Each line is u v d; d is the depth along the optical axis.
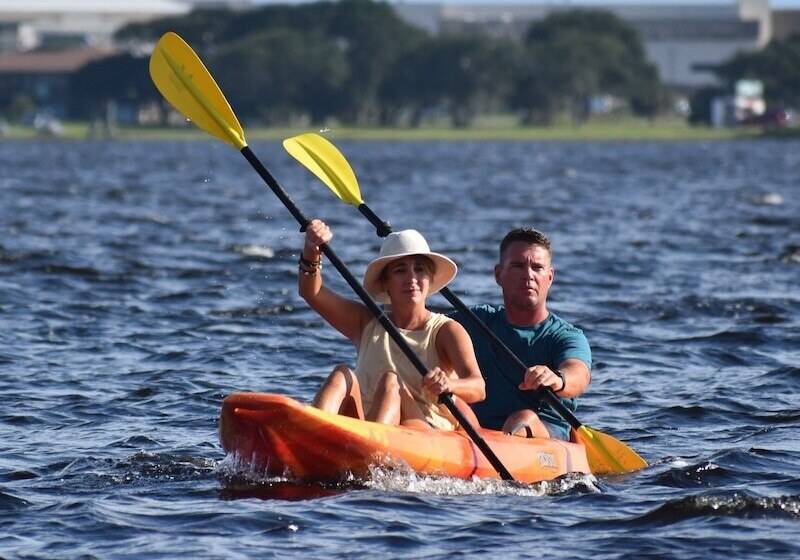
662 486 33.25
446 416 34.00
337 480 31.98
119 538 28.27
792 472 34.38
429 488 32.06
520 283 34.84
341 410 32.62
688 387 45.41
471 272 76.44
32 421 39.81
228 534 28.53
